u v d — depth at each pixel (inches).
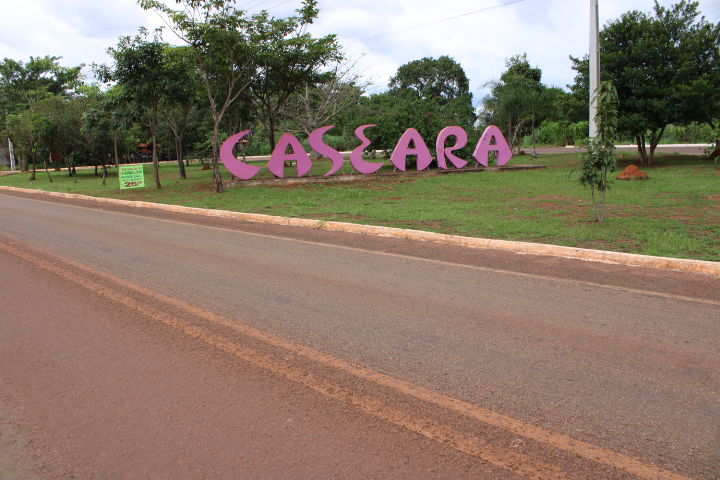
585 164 414.9
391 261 308.7
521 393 142.4
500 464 112.0
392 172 994.7
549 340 178.9
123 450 119.9
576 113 1024.9
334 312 213.9
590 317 201.0
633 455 114.0
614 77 936.3
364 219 470.9
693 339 176.7
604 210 484.7
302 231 434.0
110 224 497.4
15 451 120.8
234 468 112.0
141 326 201.3
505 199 599.5
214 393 146.1
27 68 1964.8
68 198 832.9
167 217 549.3
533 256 313.0
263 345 180.4
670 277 257.8
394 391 145.3
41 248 369.4
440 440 121.3
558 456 114.5
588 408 133.7
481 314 207.3
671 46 897.5
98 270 296.2
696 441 118.4
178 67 827.4
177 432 126.7
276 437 123.7
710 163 954.7
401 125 1111.0
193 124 1523.1
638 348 170.2
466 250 337.1
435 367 159.8
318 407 137.5
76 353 176.1
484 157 1030.4
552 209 501.4
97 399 144.1
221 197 701.3
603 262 293.1
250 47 753.6
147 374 159.0
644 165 991.6
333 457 115.4
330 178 914.7
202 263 311.4
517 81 1350.9
